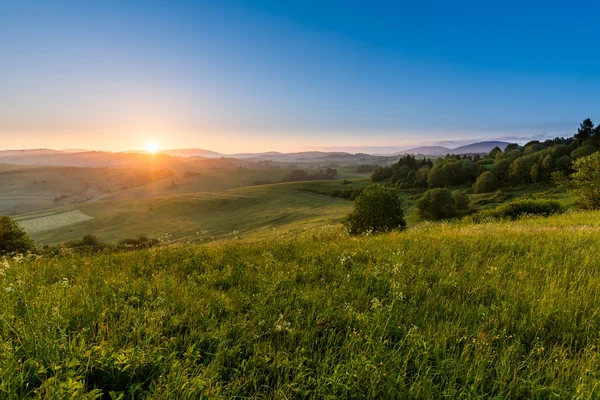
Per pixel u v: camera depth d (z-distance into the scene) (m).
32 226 138.38
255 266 6.00
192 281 4.96
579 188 26.92
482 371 2.68
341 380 2.59
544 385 2.61
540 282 4.73
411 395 2.48
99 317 3.39
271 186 183.25
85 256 7.46
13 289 4.06
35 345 2.75
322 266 5.95
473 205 92.12
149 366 2.73
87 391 2.52
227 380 2.76
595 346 3.01
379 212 32.03
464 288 4.59
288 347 3.16
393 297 4.21
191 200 154.88
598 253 6.31
